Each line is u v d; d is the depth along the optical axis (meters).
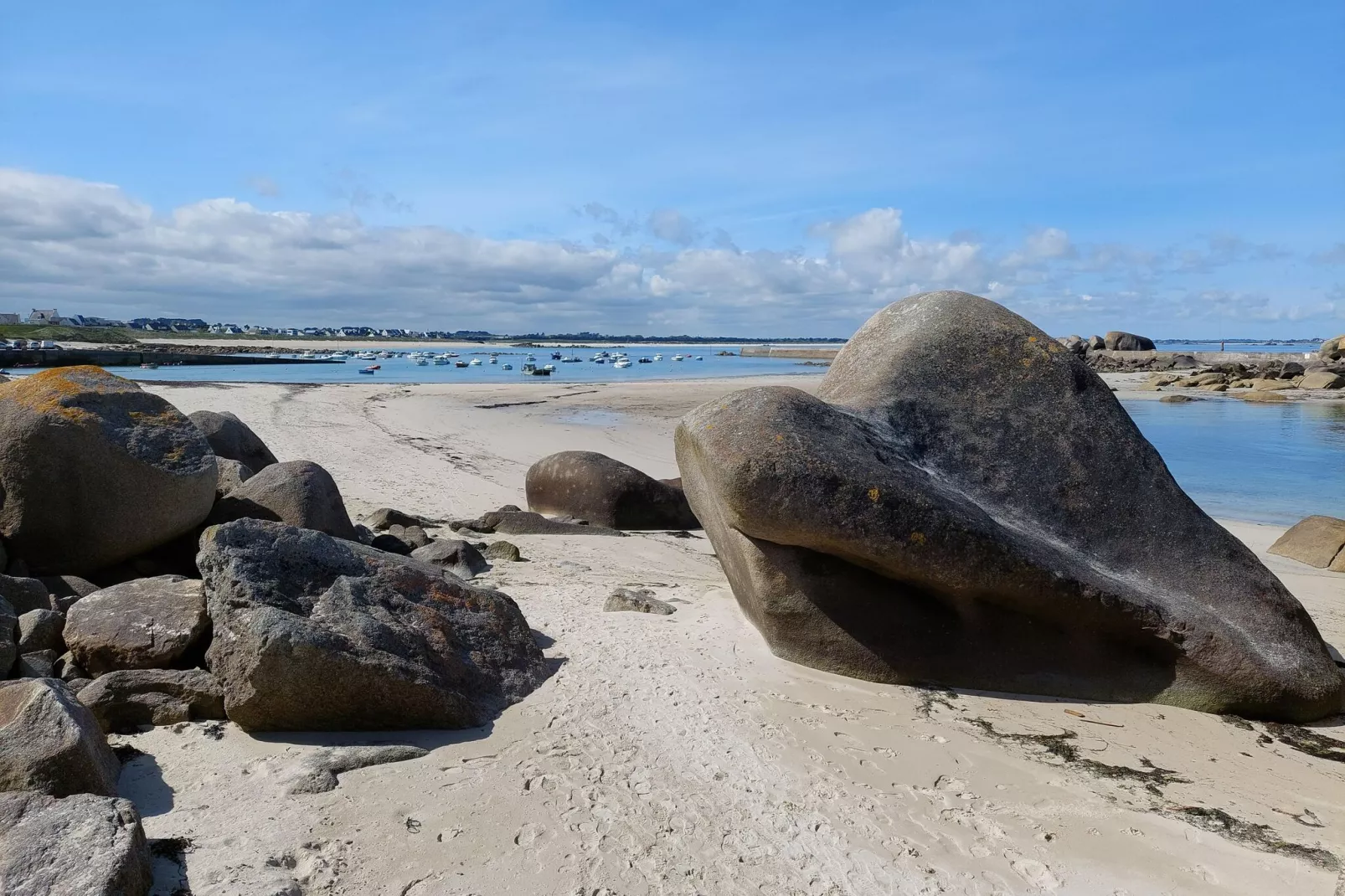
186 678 4.48
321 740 4.24
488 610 5.31
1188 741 4.86
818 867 3.36
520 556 9.08
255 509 7.40
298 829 3.41
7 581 5.34
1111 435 6.34
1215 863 3.51
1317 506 14.39
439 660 4.65
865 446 5.70
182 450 6.52
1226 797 4.14
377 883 3.11
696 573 8.91
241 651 4.16
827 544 5.34
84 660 4.73
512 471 15.90
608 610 6.76
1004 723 4.96
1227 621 5.55
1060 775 4.29
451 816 3.57
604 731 4.47
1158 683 5.47
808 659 5.63
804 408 5.69
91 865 2.75
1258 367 47.56
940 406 6.47
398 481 14.07
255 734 4.28
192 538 6.88
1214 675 5.30
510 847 3.38
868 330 7.40
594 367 69.38
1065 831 3.72
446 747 4.22
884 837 3.59
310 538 4.90
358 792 3.72
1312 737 5.08
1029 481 6.17
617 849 3.41
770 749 4.37
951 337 6.80
